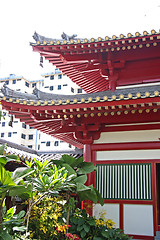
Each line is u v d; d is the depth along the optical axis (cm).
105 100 888
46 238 803
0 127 5962
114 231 898
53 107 957
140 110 906
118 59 1156
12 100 968
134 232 942
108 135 1047
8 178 557
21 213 688
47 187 679
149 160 980
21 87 6412
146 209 948
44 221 810
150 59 1149
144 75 1149
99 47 1122
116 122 1021
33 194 726
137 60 1162
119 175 1006
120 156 1020
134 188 979
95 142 1059
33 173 721
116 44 1098
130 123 1027
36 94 1119
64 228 802
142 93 893
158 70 1139
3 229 614
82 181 852
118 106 894
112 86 1162
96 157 1047
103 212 990
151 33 1052
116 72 1177
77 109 934
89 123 1041
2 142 1401
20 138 5891
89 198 859
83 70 1295
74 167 923
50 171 772
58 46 1141
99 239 846
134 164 995
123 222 962
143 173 980
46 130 1262
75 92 6262
